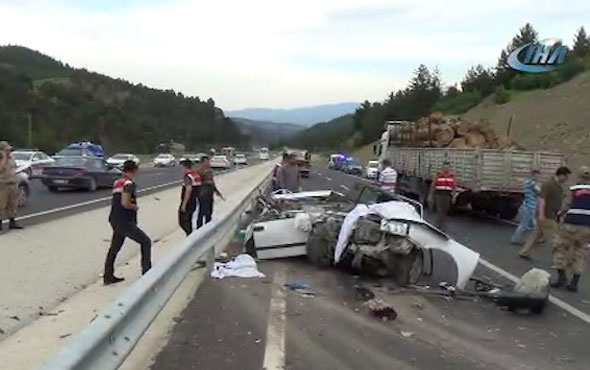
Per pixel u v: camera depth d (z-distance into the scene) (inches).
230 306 298.2
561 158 736.3
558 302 329.7
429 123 1071.0
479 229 663.1
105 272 350.6
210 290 331.9
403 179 1066.1
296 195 511.2
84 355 141.2
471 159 747.4
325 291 337.4
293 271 390.3
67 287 342.0
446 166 644.7
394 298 324.2
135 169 355.3
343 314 290.2
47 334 254.5
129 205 349.1
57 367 129.3
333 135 6407.5
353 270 390.6
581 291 361.4
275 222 425.4
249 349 235.1
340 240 377.7
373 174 1948.8
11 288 327.9
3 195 520.7
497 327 276.7
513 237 557.6
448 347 245.0
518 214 832.3
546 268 434.6
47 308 299.1
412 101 4205.2
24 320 276.5
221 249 449.4
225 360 222.1
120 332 178.2
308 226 416.8
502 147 1021.2
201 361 220.5
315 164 4288.9
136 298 189.9
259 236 422.6
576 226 358.0
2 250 427.5
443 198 641.0
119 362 165.0
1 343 243.0
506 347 247.6
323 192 519.2
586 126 1761.8
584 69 2721.5
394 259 358.0
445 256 354.3
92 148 1475.1
